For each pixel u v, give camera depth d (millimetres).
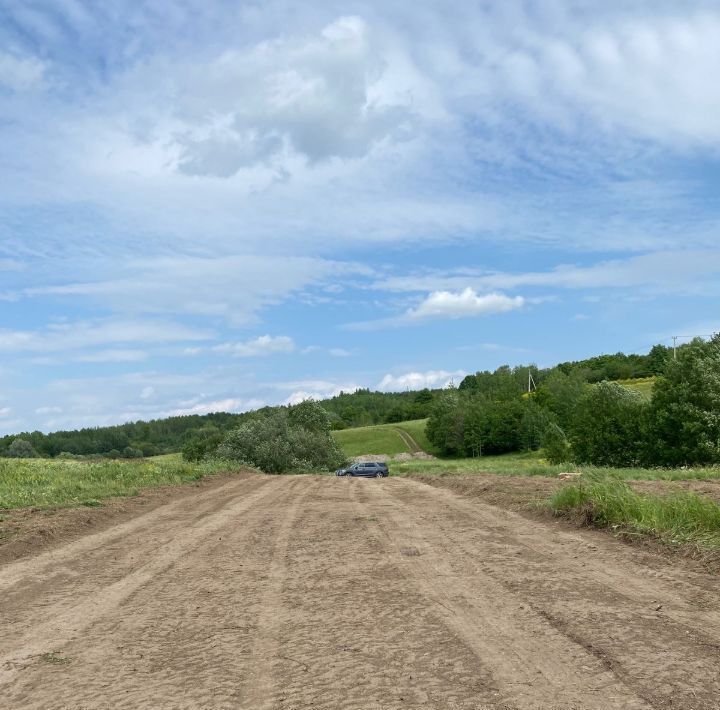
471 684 4375
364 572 8047
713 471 21328
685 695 4047
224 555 9594
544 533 10414
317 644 5375
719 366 34812
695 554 7910
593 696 4094
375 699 4188
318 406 62156
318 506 16109
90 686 4633
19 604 7141
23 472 24672
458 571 7883
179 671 4879
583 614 5879
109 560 9469
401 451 101562
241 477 31438
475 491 17672
